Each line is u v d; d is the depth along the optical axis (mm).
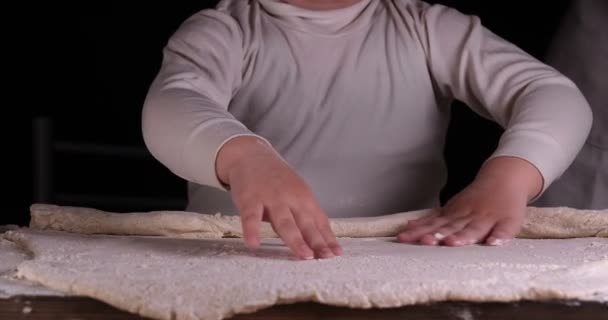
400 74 1170
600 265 743
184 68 1086
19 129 2398
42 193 2131
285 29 1172
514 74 1145
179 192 2574
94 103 2438
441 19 1200
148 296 636
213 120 912
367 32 1186
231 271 716
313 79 1160
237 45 1151
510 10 2160
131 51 2418
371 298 628
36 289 691
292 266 739
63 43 2387
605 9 1539
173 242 888
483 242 904
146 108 1000
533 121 1040
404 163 1150
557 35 1604
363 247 869
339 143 1141
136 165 2545
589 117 1098
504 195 950
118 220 992
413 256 795
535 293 656
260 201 808
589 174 1515
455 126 2275
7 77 2373
